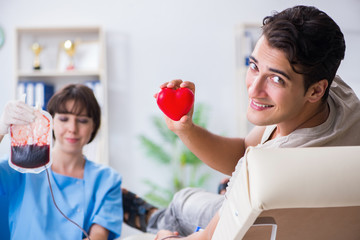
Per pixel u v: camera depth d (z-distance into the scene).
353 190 0.57
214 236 0.74
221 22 4.36
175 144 4.17
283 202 0.55
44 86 3.96
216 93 4.36
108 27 4.28
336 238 0.73
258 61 0.82
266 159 0.57
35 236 1.50
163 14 4.33
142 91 4.30
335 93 0.94
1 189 1.51
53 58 4.21
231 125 4.35
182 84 1.07
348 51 4.51
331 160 0.58
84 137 1.65
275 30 0.79
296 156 0.57
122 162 4.26
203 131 1.18
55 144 1.66
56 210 1.54
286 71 0.79
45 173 1.58
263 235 0.69
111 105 4.27
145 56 4.32
